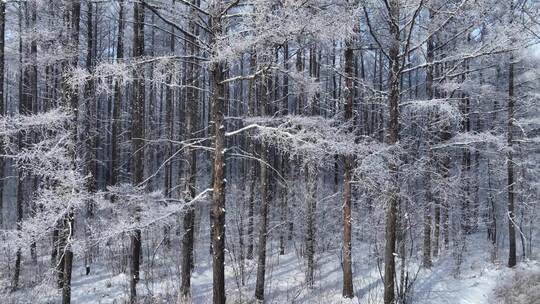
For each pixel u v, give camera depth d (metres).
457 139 13.09
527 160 17.61
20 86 18.14
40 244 16.30
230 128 24.66
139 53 12.59
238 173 30.05
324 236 18.83
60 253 10.43
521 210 20.33
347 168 12.30
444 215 18.47
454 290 13.41
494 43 10.69
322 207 18.84
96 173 26.05
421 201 14.36
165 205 11.17
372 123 23.47
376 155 9.64
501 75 18.17
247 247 17.00
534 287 13.16
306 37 7.61
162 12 9.45
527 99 17.33
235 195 21.50
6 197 24.44
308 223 15.09
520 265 16.28
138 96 13.26
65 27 10.47
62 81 10.60
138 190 10.06
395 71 10.80
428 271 14.99
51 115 9.48
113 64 7.45
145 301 11.38
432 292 13.20
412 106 10.80
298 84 9.79
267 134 8.04
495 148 16.67
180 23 9.70
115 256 15.93
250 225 16.86
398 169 10.48
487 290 13.46
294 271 15.57
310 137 8.09
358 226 18.53
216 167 8.48
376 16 11.15
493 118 19.48
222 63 8.22
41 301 11.81
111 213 11.93
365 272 14.88
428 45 14.03
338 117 11.88
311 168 10.16
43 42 10.73
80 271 15.11
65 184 9.23
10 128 9.77
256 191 19.95
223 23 8.12
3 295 12.07
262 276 12.30
